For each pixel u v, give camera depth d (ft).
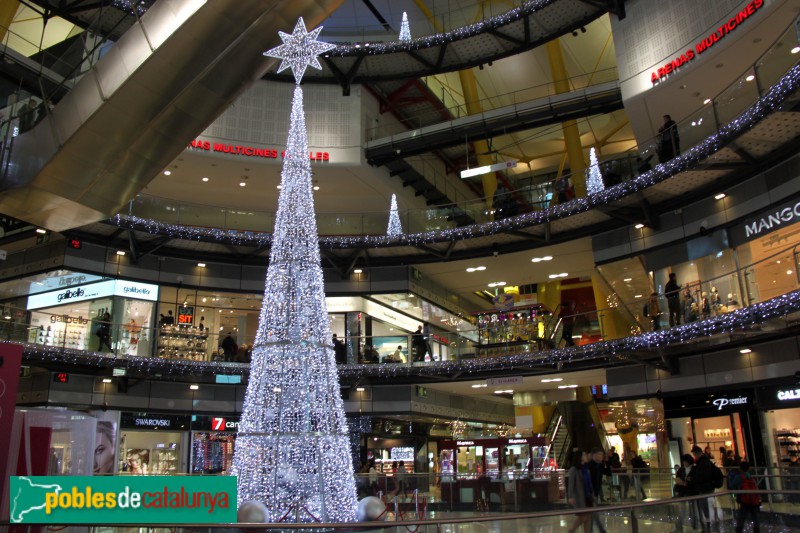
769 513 29.68
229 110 85.30
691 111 71.92
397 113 99.76
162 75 41.55
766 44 60.49
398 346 81.00
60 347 69.00
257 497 32.89
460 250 87.71
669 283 66.64
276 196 95.25
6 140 48.03
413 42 84.58
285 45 37.04
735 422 63.05
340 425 35.32
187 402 83.92
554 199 77.71
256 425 34.06
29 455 23.95
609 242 75.97
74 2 73.00
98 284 80.74
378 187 93.81
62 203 47.83
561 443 93.81
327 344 35.45
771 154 58.70
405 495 56.65
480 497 59.41
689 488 39.34
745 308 51.80
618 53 72.84
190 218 82.17
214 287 87.15
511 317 78.79
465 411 107.14
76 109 43.34
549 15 80.43
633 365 72.84
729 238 64.28
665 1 68.23
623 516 24.89
